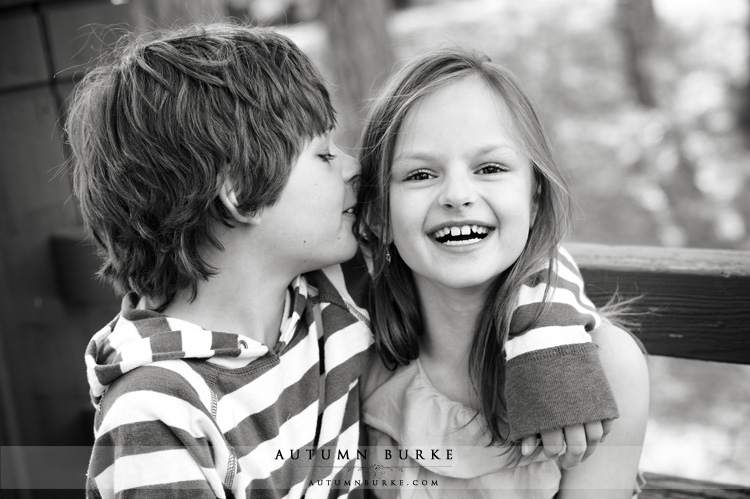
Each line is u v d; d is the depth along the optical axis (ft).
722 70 26.14
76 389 6.02
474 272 3.64
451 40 4.15
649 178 23.57
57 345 5.83
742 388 17.26
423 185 3.73
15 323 5.57
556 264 3.88
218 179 3.66
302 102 3.84
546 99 26.16
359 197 4.18
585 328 3.70
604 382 3.42
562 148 24.53
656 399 17.31
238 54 3.77
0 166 5.45
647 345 4.69
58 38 5.62
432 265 3.71
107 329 3.88
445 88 3.72
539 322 3.56
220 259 3.79
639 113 25.52
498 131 3.66
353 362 4.05
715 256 4.60
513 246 3.69
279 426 3.81
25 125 5.57
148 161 3.68
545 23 28.19
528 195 3.79
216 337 3.64
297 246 3.83
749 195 22.67
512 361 3.57
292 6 25.89
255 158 3.67
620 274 4.71
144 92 3.69
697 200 22.95
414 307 4.10
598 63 26.73
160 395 3.42
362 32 15.37
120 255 3.88
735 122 24.82
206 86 3.67
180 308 3.88
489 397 3.85
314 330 3.99
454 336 4.03
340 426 3.98
